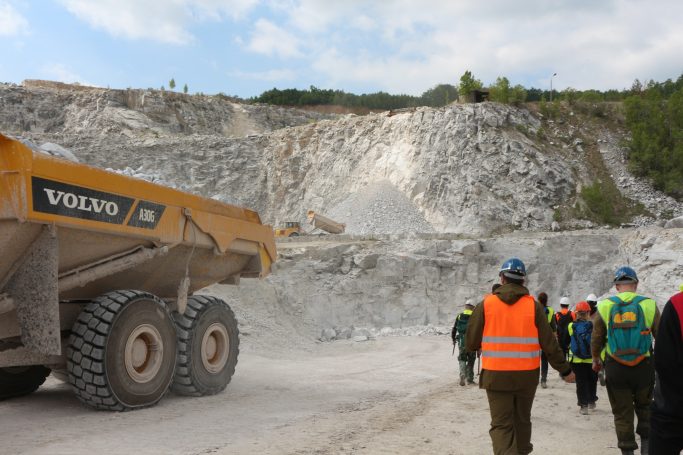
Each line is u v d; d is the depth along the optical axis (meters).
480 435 7.43
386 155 58.53
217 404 9.58
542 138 59.34
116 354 8.54
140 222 9.15
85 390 8.45
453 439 7.18
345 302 28.78
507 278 5.32
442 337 24.67
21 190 7.29
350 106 138.00
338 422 8.07
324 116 90.50
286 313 25.50
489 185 52.78
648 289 30.80
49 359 8.94
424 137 56.75
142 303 9.05
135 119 73.75
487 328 5.16
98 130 71.75
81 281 8.62
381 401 10.18
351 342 22.55
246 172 64.62
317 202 59.94
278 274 28.31
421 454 6.38
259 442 6.70
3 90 74.00
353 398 10.48
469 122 56.81
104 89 79.94
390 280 30.81
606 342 6.61
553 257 34.50
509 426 5.06
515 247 34.62
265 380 12.75
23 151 7.32
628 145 59.69
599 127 62.91
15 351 8.51
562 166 55.69
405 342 22.61
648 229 35.59
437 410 9.27
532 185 52.78
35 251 7.75
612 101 71.56
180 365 10.03
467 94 66.81
